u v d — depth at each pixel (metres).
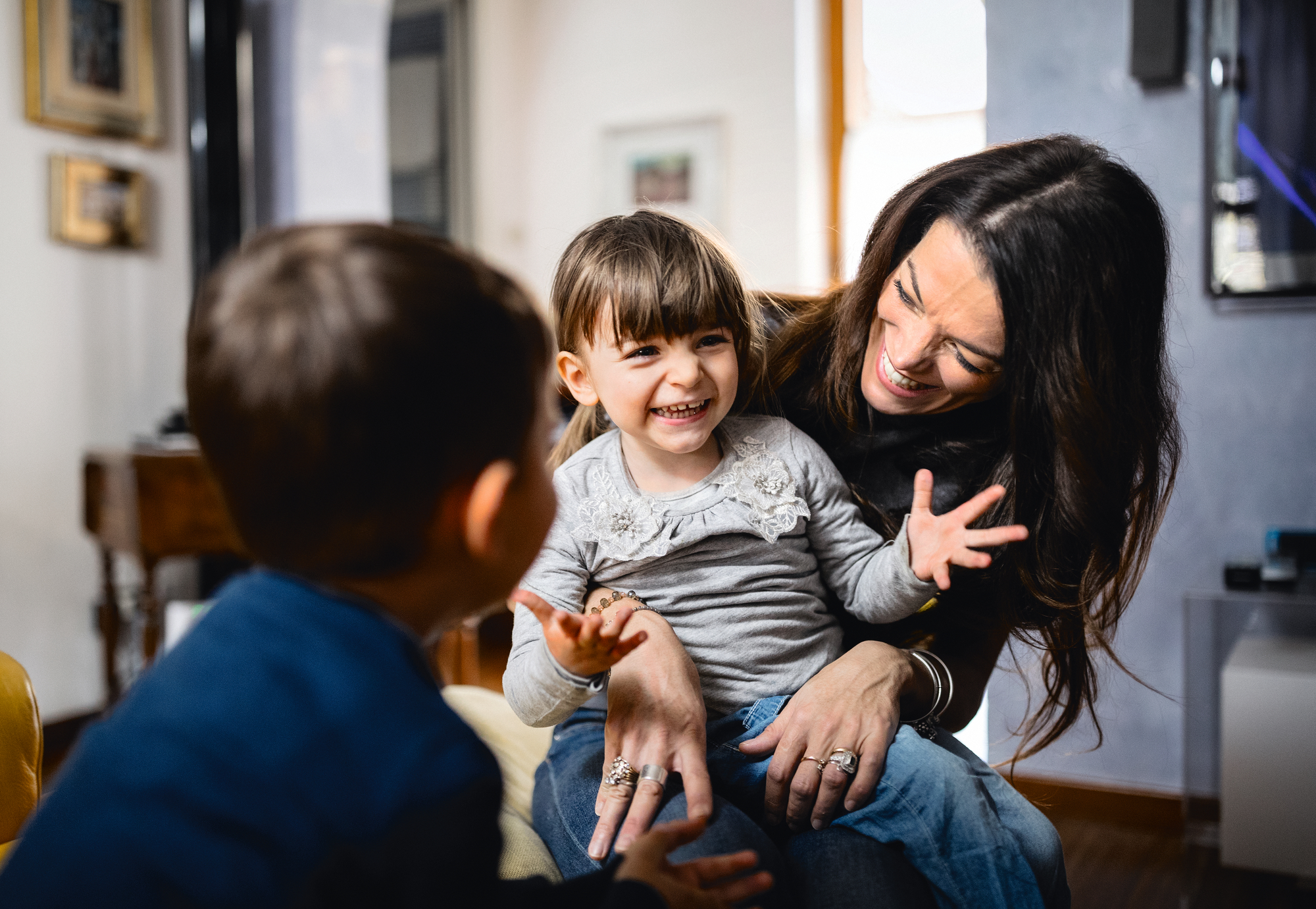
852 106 4.33
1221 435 2.58
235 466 0.64
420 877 0.56
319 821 0.57
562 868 0.92
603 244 1.01
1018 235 0.97
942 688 1.03
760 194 4.32
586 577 1.03
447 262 0.66
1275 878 2.21
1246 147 2.50
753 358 1.13
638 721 0.89
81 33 3.23
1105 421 1.00
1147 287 1.01
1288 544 2.46
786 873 0.87
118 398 3.40
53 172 3.17
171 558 2.94
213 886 0.55
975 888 0.86
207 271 3.57
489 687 3.15
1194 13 2.55
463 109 4.57
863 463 1.16
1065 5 2.65
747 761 0.95
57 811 0.60
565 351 1.06
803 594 1.05
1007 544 1.07
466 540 0.66
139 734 0.60
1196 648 2.49
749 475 1.04
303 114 4.09
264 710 0.60
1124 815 2.59
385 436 0.61
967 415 1.14
